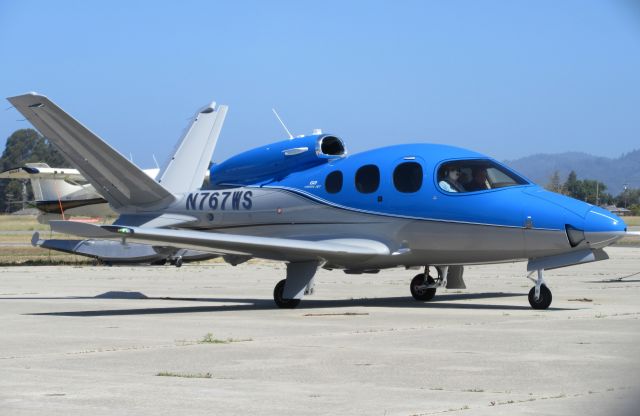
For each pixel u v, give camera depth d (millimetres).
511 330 13672
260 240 17641
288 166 20312
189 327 14570
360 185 18797
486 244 17406
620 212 185000
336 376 9539
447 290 24000
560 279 28781
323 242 18375
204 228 21469
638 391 8578
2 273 32906
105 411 7797
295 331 13820
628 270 34156
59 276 31047
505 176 17766
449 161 17984
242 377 9500
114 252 38156
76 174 51688
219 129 24922
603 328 13891
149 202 22016
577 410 7730
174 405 8039
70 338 13031
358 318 15984
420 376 9508
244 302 20641
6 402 8172
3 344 12312
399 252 18391
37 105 19266
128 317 16469
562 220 16641
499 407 7887
